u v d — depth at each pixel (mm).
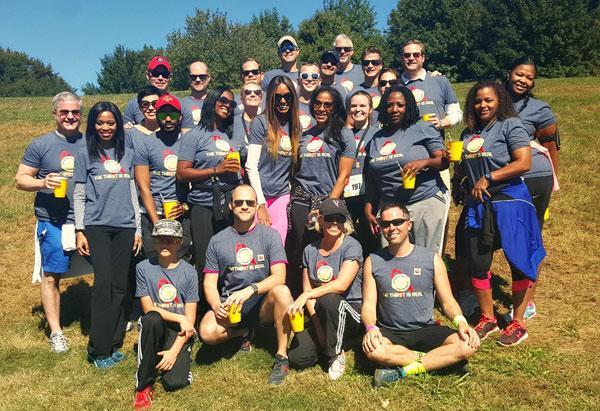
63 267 5680
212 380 4902
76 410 4547
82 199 5480
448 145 5098
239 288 5180
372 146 5477
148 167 5789
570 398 4289
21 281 7516
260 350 5379
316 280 5195
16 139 14578
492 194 5125
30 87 85188
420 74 6504
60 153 5637
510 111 5109
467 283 5914
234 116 6000
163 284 5109
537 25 41094
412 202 5359
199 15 52531
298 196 5684
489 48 49000
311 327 5258
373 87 7297
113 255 5461
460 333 4559
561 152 10984
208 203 5637
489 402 4289
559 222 8336
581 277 6723
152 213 5723
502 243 5047
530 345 5133
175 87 54438
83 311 6625
